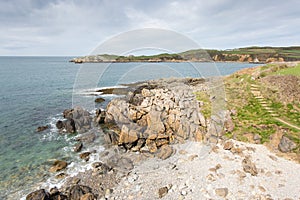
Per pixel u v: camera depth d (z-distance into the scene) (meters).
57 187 5.97
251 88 11.65
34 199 5.26
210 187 5.33
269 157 6.56
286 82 10.91
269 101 9.99
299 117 8.29
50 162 7.36
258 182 5.44
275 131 7.73
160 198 5.12
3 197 5.66
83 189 5.59
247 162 6.21
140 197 5.21
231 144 7.18
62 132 9.97
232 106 9.98
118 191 5.52
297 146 6.75
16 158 7.73
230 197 4.96
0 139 9.34
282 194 5.00
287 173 5.78
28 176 6.58
